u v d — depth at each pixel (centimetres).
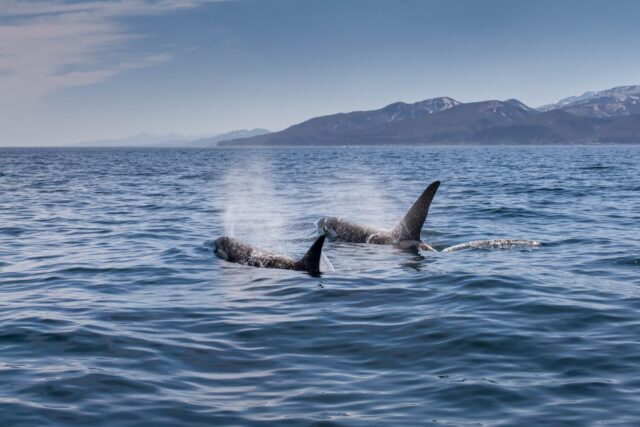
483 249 1766
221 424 673
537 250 1748
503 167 8319
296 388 769
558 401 720
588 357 861
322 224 2075
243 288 1317
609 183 4716
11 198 3659
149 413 698
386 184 4978
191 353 895
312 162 11538
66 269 1554
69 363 854
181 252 1773
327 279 1387
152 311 1133
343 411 703
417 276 1405
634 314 1074
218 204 3309
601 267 1499
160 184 5047
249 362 860
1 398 735
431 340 944
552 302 1155
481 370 821
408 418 684
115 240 2036
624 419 670
